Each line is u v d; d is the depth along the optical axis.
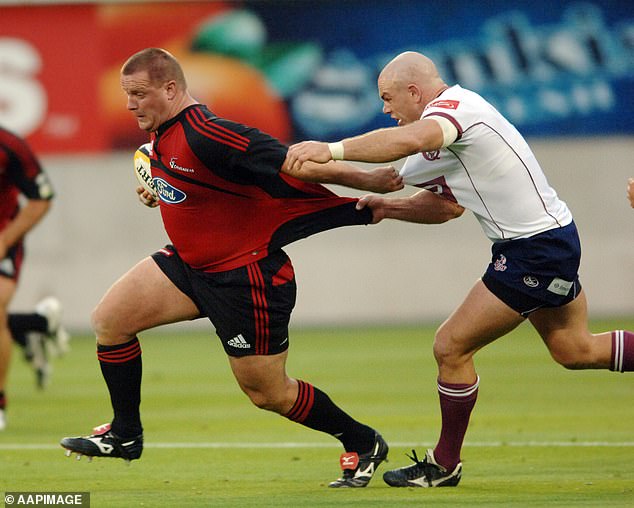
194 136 19.08
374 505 18.53
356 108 67.00
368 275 68.50
